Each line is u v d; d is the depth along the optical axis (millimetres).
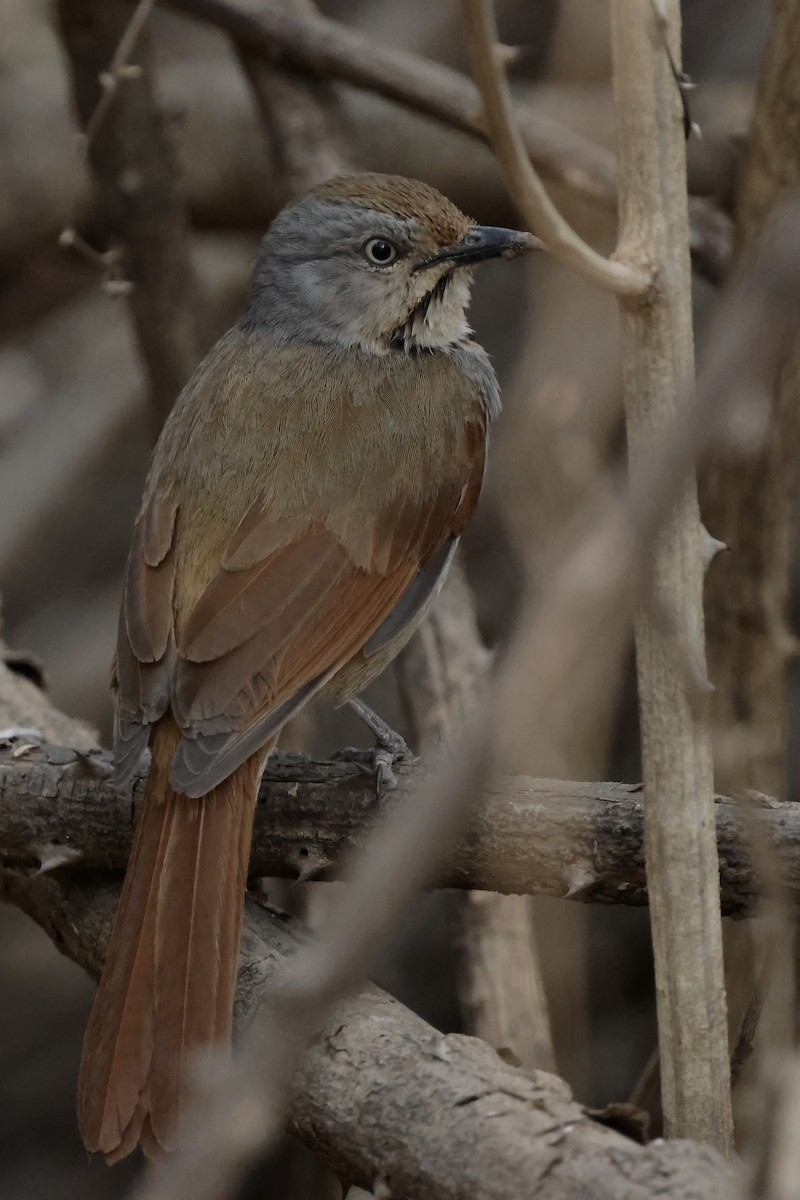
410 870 3283
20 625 16016
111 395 16359
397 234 9797
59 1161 14312
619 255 6668
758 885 6906
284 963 7320
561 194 12664
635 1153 5602
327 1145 6203
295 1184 12297
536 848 7172
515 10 15961
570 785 7281
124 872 8109
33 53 16031
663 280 6641
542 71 15945
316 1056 6320
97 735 9422
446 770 3438
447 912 11781
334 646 8414
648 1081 8492
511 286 16781
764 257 3863
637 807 7129
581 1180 5539
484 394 10023
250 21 12422
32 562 16312
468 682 10594
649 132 6668
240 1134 3322
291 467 8742
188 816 7340
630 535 3422
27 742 8359
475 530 13812
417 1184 5891
